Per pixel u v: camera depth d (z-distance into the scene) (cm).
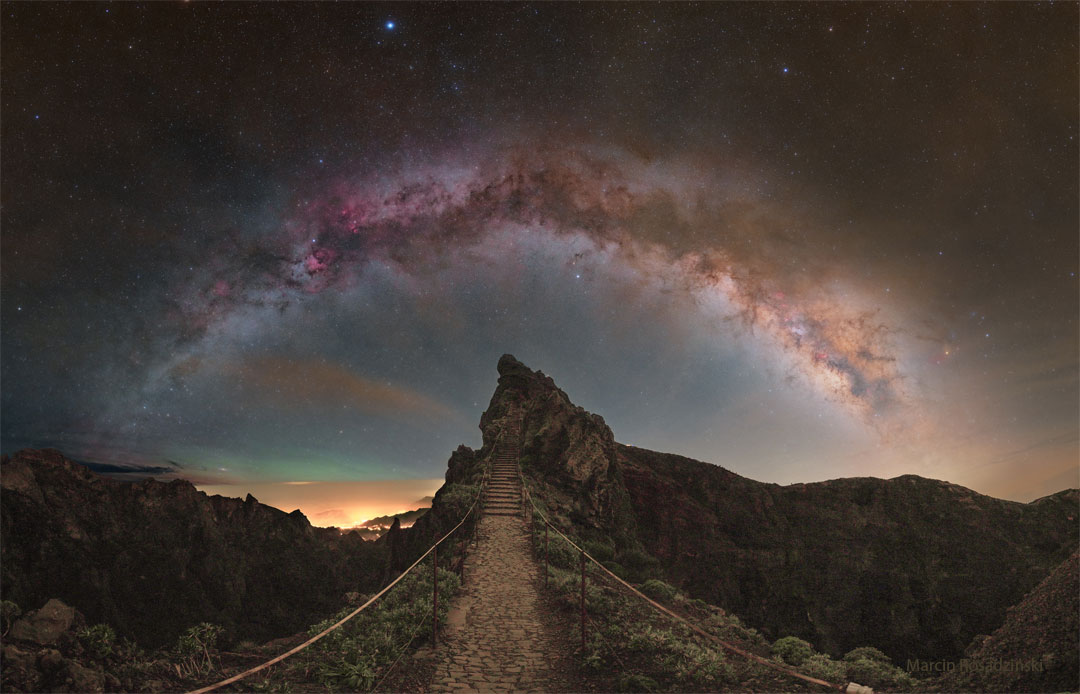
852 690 884
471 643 1180
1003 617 4197
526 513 2723
